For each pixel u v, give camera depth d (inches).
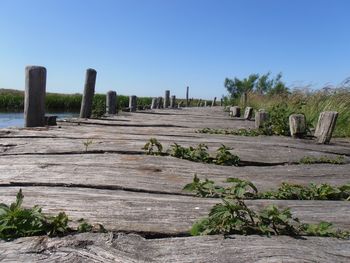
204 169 149.4
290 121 268.1
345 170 163.8
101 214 92.4
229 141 221.0
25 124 251.6
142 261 66.8
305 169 163.0
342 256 72.3
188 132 275.3
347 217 99.0
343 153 210.1
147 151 176.1
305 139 257.8
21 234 76.3
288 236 81.3
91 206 97.4
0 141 188.2
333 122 240.1
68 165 143.0
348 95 399.5
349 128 335.6
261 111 319.6
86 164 145.5
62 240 73.8
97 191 115.2
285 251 72.8
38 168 137.8
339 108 369.4
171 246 73.4
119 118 387.2
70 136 210.5
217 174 144.6
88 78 359.6
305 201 113.4
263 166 171.3
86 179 125.9
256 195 118.0
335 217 98.7
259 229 81.7
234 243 75.5
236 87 1539.1
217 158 171.6
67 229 80.9
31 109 250.2
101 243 73.1
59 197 104.0
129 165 147.1
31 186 118.5
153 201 103.1
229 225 81.5
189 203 103.1
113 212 94.0
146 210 96.2
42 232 77.9
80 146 180.4
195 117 475.8
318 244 77.3
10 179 123.6
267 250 72.9
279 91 768.3
